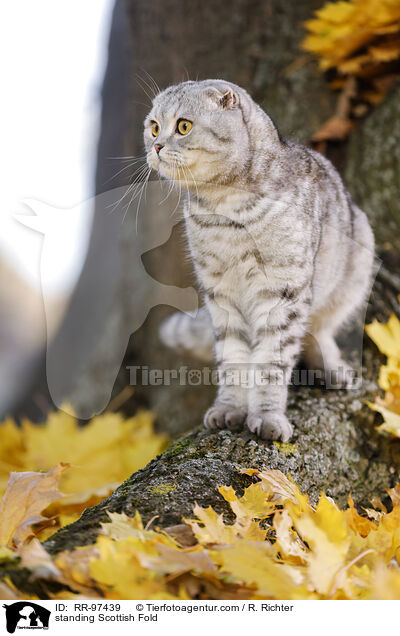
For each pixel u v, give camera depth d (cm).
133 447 313
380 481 243
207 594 135
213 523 156
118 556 131
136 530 147
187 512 170
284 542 154
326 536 145
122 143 456
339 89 378
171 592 135
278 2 390
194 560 134
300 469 217
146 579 130
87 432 316
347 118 369
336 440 242
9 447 314
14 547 150
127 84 437
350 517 174
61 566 134
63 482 293
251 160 231
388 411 242
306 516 149
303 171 246
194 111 226
